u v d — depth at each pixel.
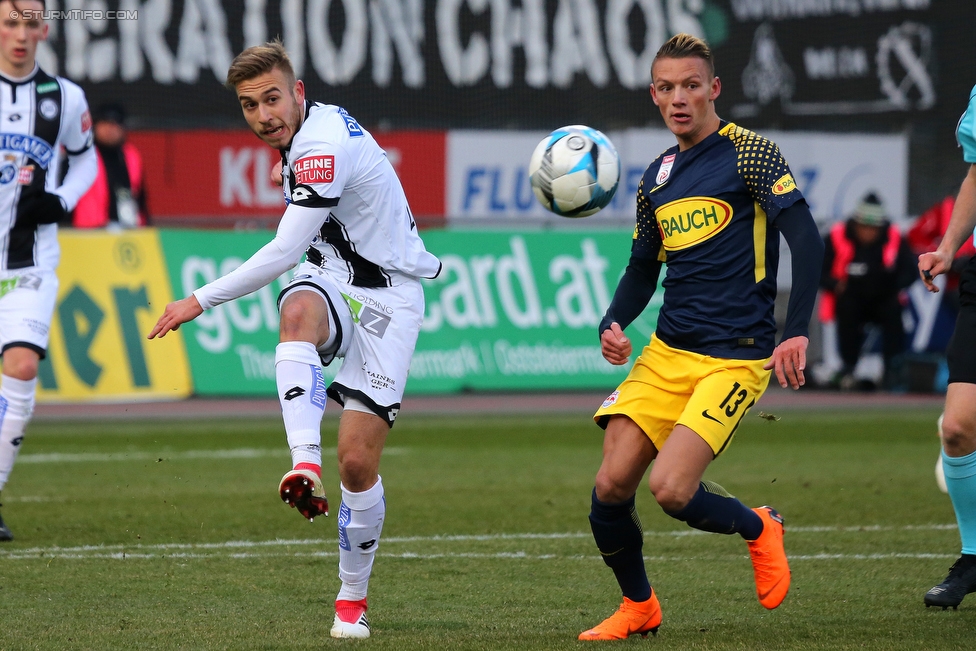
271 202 56.56
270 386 45.84
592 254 49.38
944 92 62.25
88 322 43.47
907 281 49.78
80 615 15.49
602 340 15.06
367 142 14.58
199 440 36.03
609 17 59.81
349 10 58.22
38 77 22.09
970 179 16.45
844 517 23.84
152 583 17.59
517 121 59.72
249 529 22.25
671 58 14.62
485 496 26.30
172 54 56.47
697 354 14.49
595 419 14.99
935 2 62.00
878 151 60.06
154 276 44.81
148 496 26.03
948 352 16.39
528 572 18.59
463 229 48.19
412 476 29.36
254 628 14.77
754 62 61.22
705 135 14.79
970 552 16.34
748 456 33.34
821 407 46.78
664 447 14.06
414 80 58.94
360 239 14.56
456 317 47.75
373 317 14.48
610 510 14.40
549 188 16.78
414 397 48.22
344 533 14.31
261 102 13.92
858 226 50.03
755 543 14.92
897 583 17.89
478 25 59.19
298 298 14.07
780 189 14.08
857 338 51.09
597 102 60.03
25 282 21.78
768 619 15.55
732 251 14.48
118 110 47.28
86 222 46.78
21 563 19.00
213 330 45.66
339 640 14.09
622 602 16.20
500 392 49.78
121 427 39.19
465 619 15.45
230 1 57.00
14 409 21.47
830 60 61.75
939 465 21.05
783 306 51.62
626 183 56.62
